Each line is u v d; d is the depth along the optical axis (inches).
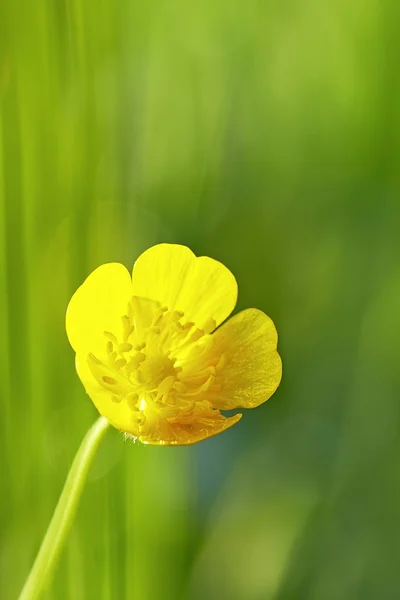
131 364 9.4
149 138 12.1
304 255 13.1
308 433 12.7
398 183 13.0
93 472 10.3
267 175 13.1
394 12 12.7
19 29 10.0
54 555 9.3
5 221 10.0
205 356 9.7
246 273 13.0
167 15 12.3
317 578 12.0
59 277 10.1
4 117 10.0
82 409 10.2
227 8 12.6
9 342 10.1
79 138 10.2
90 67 10.2
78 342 9.4
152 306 9.7
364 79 12.9
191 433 9.4
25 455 10.1
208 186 12.8
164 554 11.0
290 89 13.0
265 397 9.7
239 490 12.4
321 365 12.8
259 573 12.0
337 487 12.3
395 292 12.6
